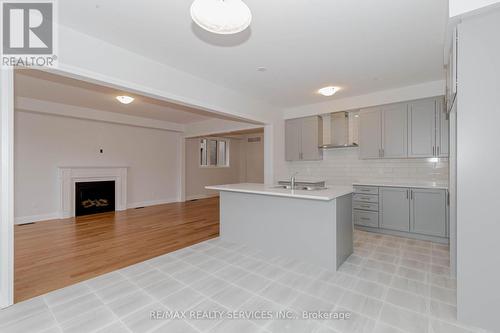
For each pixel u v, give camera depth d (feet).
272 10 6.79
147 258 10.17
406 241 12.30
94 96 14.87
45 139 17.12
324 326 5.89
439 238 12.03
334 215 8.99
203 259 10.01
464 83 5.83
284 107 17.87
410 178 14.15
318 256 9.38
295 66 10.68
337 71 11.23
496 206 5.56
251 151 32.40
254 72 11.33
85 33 8.05
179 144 25.76
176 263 9.62
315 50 9.22
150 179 23.54
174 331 5.74
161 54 9.53
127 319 6.16
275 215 10.62
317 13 6.94
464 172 5.86
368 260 9.88
